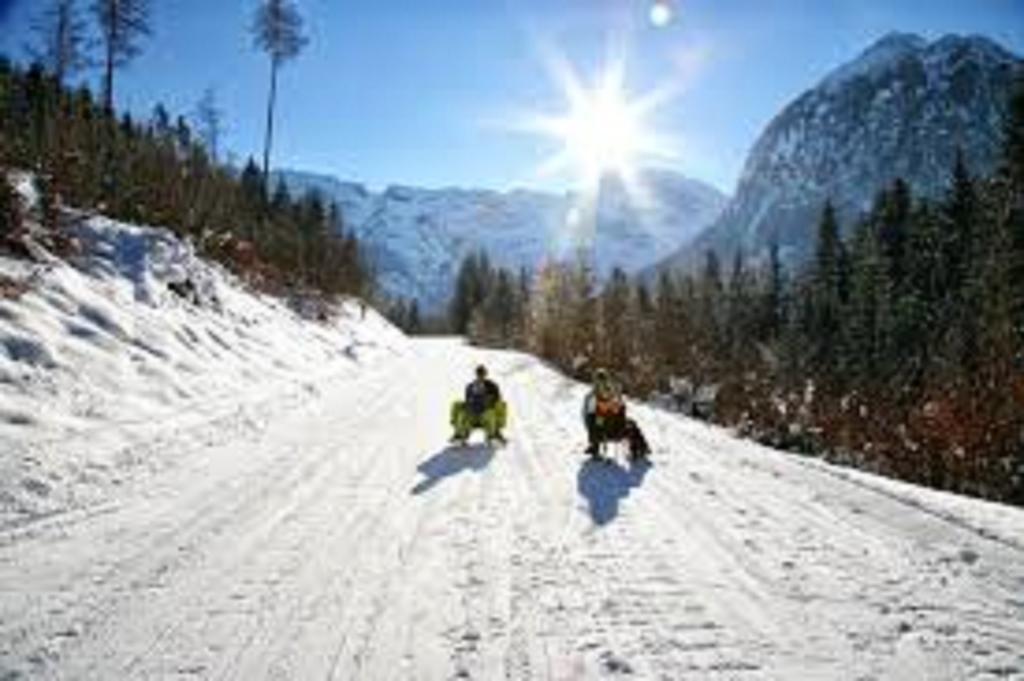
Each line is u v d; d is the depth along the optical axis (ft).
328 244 191.83
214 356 65.51
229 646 21.33
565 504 35.94
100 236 73.67
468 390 50.78
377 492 36.73
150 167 106.01
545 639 22.22
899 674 20.71
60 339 49.75
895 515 34.96
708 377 121.19
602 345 139.74
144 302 66.54
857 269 214.48
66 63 163.02
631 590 25.82
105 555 27.17
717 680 20.24
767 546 30.50
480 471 42.22
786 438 81.35
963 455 60.70
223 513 32.30
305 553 28.19
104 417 43.19
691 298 282.77
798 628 23.29
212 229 113.80
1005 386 63.10
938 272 185.37
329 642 21.72
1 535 28.25
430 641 21.91
